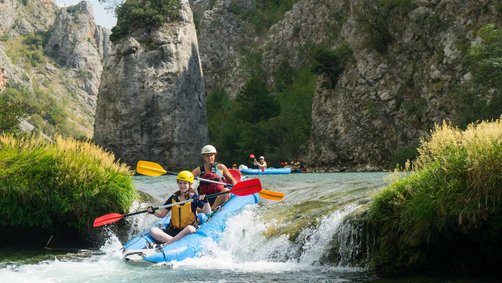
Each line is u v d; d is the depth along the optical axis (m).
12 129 22.89
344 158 46.06
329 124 48.41
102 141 56.22
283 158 56.41
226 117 74.62
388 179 7.04
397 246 6.30
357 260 6.59
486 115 32.19
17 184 8.85
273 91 74.19
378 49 45.56
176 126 55.84
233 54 86.38
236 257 7.33
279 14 87.06
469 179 5.75
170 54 56.72
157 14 57.06
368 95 44.78
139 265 6.74
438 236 6.06
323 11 70.69
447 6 41.03
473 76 34.81
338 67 49.09
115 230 9.49
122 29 56.78
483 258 6.03
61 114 176.12
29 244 9.13
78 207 9.16
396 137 41.81
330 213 7.47
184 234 7.54
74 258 7.64
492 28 32.41
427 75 40.84
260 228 7.86
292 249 7.16
